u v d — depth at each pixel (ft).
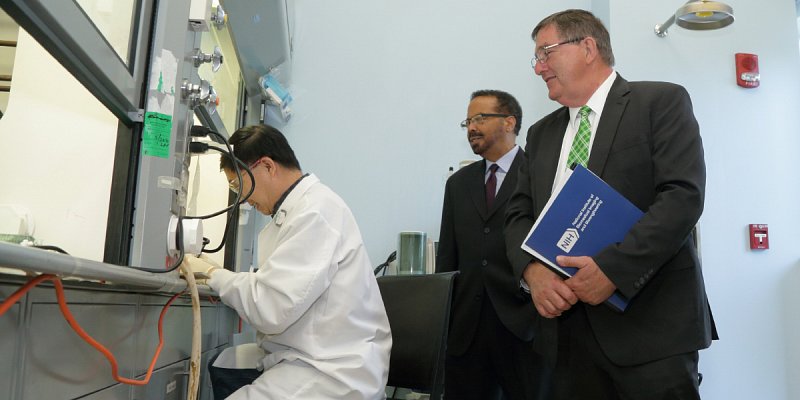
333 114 10.61
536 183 5.36
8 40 3.59
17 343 2.19
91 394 2.88
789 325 9.78
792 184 10.15
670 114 4.81
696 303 4.45
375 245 10.27
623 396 4.47
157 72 4.11
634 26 10.21
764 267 9.89
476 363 7.59
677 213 4.40
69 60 3.20
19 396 2.21
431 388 4.89
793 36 10.59
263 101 10.11
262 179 5.19
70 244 3.86
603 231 4.57
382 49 10.84
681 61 10.21
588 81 5.23
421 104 10.69
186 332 5.09
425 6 11.00
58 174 3.92
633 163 4.80
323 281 4.53
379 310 5.04
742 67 10.23
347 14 10.91
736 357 9.63
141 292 3.62
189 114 4.73
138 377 3.62
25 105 3.88
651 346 4.34
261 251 5.27
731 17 8.89
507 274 7.31
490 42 10.93
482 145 8.07
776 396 9.60
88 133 3.97
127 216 3.95
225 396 5.25
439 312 5.05
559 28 5.30
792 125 10.33
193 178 6.88
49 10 2.66
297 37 10.78
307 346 4.62
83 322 2.77
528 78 10.84
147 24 4.12
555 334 4.89
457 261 8.19
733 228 9.92
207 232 7.69
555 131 5.54
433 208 10.40
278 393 4.45
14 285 2.16
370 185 10.43
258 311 4.47
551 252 4.63
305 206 4.89
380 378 4.69
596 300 4.43
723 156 10.07
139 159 4.02
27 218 3.83
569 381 4.83
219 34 7.82
